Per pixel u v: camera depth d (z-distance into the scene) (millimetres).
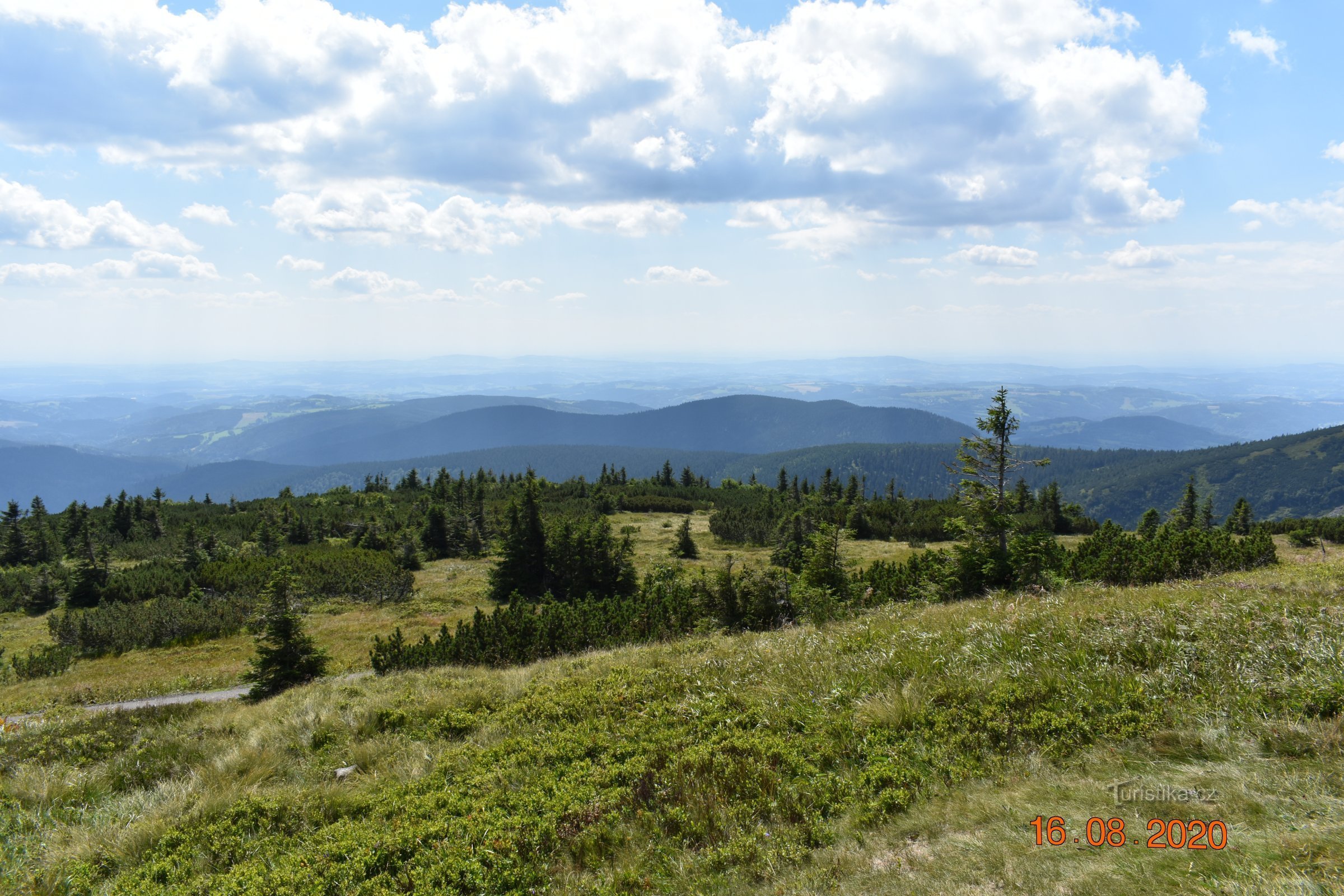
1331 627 7562
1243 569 16828
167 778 9172
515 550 42156
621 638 19297
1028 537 18328
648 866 5484
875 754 6691
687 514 89500
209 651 32562
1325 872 3818
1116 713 6484
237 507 93312
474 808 6945
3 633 39938
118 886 6043
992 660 8727
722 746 7480
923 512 67188
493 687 12422
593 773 7359
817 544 22016
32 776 9000
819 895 4617
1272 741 5465
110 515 75875
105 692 23984
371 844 6324
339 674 21750
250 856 6594
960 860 4676
